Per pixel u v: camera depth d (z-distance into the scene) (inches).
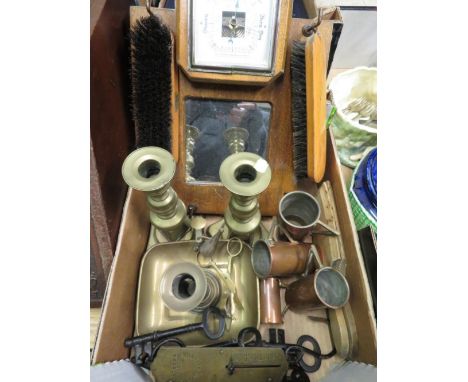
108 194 21.3
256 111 24.1
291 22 22.9
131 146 26.2
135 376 19.2
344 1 33.3
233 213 23.4
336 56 39.2
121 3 23.0
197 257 25.0
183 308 19.1
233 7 20.7
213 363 18.7
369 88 32.6
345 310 22.4
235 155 21.2
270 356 19.2
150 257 25.1
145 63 21.5
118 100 22.7
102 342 18.1
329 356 22.7
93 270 23.0
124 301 21.9
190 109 23.9
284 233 24.5
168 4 31.3
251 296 24.4
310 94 21.2
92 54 17.9
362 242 23.5
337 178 24.3
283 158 25.5
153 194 20.5
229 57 21.5
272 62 21.6
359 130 28.5
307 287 21.4
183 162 25.4
